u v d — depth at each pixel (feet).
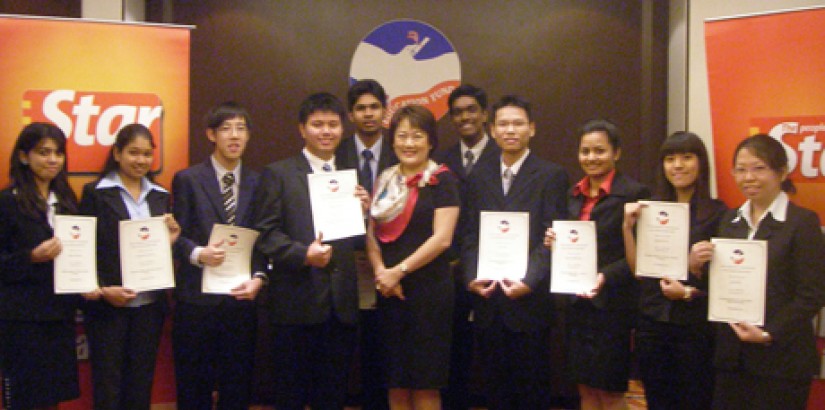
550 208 9.25
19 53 10.14
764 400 7.45
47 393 8.83
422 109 9.10
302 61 12.60
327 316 8.85
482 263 9.11
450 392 10.73
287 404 8.91
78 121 10.25
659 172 8.89
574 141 12.62
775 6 11.17
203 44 12.64
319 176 8.99
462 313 10.49
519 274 8.98
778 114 9.84
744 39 10.02
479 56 12.59
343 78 12.61
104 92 10.35
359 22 12.59
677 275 8.25
